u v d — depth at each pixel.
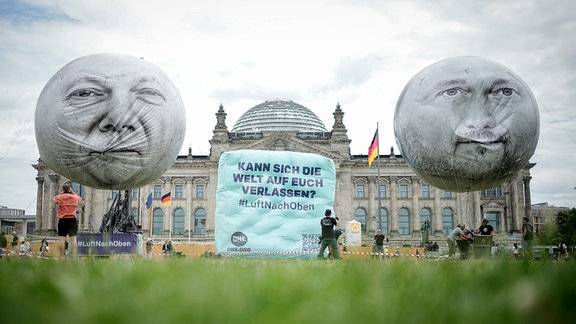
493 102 24.56
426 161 25.67
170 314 3.35
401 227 118.00
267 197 31.03
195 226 117.44
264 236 30.61
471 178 25.48
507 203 117.19
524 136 24.80
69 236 24.31
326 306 3.62
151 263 10.53
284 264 12.50
